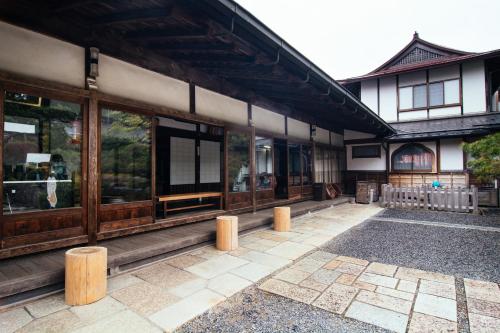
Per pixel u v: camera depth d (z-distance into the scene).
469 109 11.55
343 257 4.39
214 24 3.40
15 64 3.30
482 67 11.34
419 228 6.52
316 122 10.93
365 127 11.66
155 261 3.99
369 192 10.86
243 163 6.99
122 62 4.41
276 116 8.48
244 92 7.11
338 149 12.82
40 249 3.44
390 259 4.29
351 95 7.21
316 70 5.41
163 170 7.27
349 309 2.76
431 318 2.58
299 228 6.42
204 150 8.37
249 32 3.77
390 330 2.40
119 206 4.36
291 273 3.69
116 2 3.31
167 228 5.12
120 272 3.56
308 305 2.84
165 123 7.32
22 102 3.40
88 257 2.75
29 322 2.43
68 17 3.75
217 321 2.53
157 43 4.60
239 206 6.82
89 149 3.95
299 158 9.67
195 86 5.71
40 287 2.85
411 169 12.11
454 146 11.23
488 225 6.77
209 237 4.84
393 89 13.27
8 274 2.84
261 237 5.54
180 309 2.70
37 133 3.54
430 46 13.31
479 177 8.34
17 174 3.37
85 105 3.95
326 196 10.54
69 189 3.81
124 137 4.45
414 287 3.26
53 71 3.63
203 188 8.31
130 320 2.49
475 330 2.38
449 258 4.32
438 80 12.21
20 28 3.35
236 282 3.35
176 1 3.00
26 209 3.43
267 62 4.62
